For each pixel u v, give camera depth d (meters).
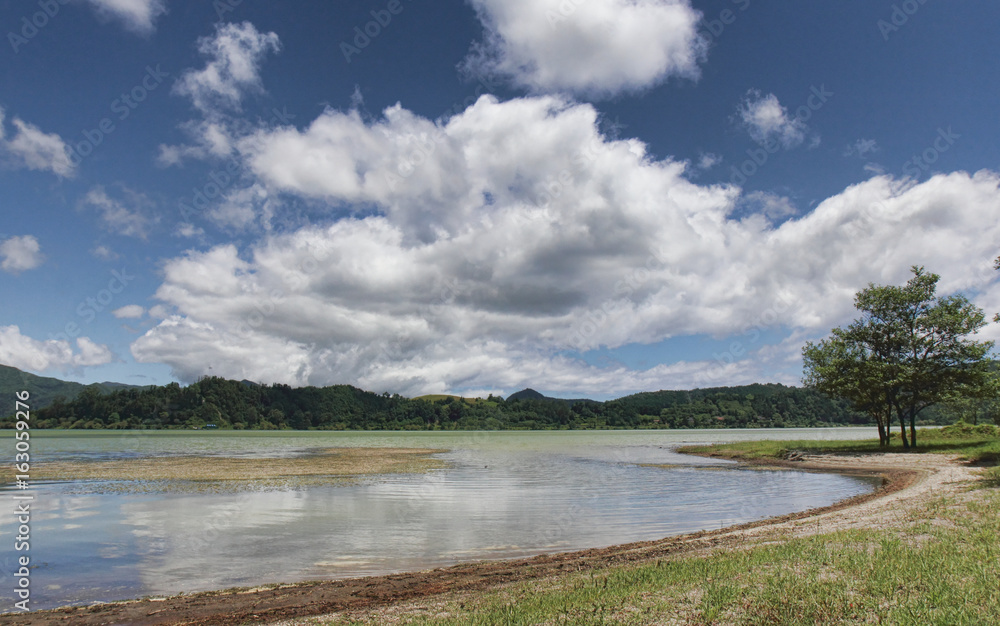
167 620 12.52
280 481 38.81
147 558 17.92
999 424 64.12
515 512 26.48
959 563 11.09
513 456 70.62
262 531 21.86
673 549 17.80
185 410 181.25
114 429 158.88
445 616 11.01
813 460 53.34
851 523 19.02
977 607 8.55
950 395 49.03
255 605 13.41
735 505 28.88
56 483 36.94
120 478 39.75
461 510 26.94
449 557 18.19
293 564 17.30
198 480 38.84
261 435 155.50
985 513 16.98
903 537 14.56
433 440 132.75
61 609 13.28
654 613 9.67
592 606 10.45
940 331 50.00
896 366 50.09
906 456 47.84
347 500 30.02
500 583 14.65
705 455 71.62
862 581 10.37
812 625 8.43
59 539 20.38
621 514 26.17
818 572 11.38
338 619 11.57
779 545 14.98
